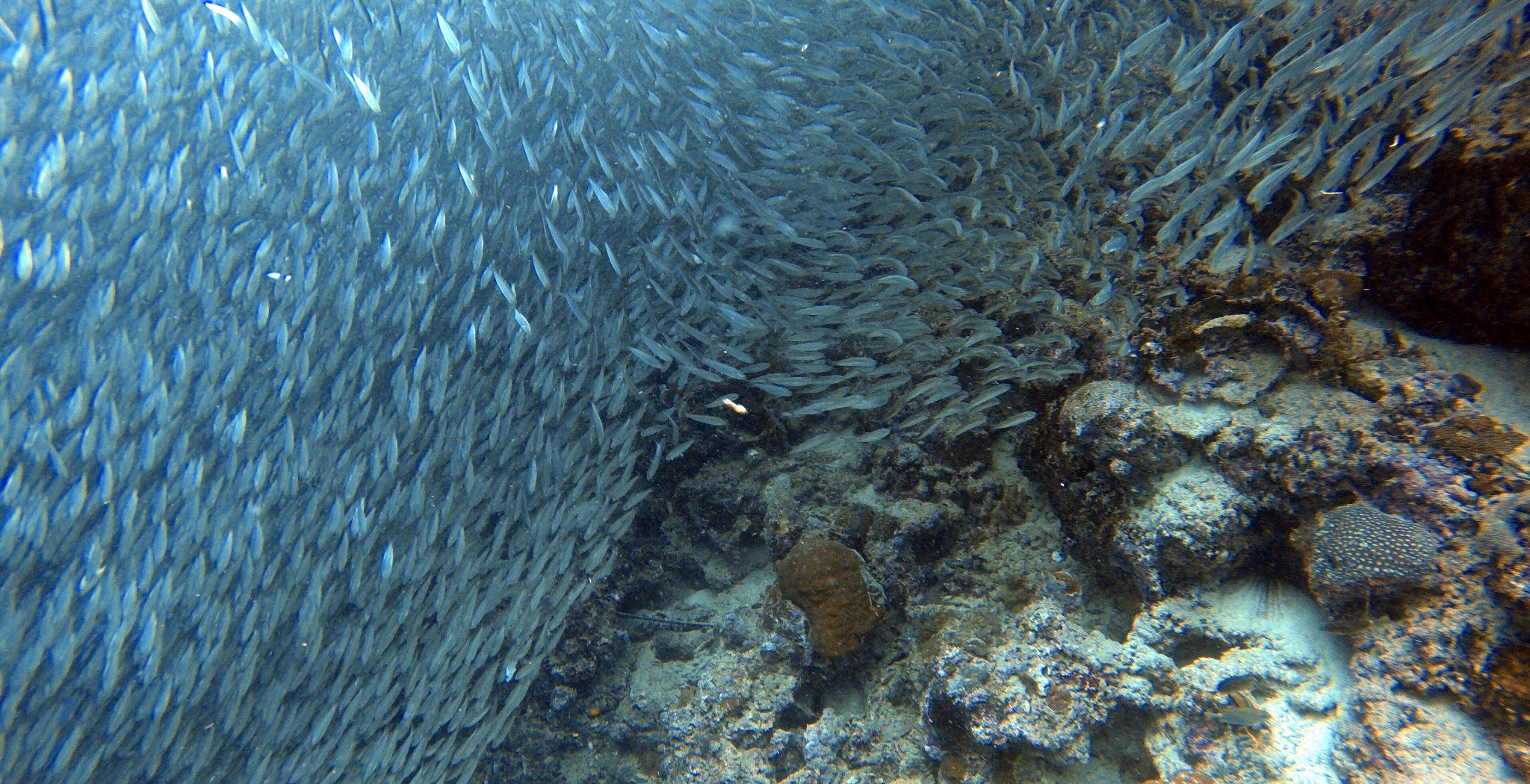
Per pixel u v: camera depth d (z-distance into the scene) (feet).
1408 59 10.32
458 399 17.40
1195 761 9.34
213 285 16.38
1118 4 17.62
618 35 20.53
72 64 16.49
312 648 15.05
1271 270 11.53
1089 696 10.59
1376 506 9.17
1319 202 11.66
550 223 16.08
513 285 18.29
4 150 15.35
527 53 19.19
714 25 19.74
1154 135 13.20
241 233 17.29
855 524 16.20
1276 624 9.75
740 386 18.67
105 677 13.46
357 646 15.23
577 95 18.66
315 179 17.53
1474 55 10.27
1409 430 9.46
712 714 15.07
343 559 15.26
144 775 13.53
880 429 17.43
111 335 15.28
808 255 18.08
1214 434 10.89
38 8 15.58
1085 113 16.67
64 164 15.43
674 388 18.66
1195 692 9.61
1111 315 13.47
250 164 17.65
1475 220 9.60
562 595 16.67
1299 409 10.48
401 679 15.64
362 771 14.64
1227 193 13.32
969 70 18.81
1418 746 7.45
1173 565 10.57
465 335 18.29
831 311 16.46
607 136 19.21
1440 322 10.37
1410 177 10.44
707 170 19.48
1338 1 13.06
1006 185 16.35
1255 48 15.05
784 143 18.33
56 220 15.55
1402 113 11.29
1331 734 8.45
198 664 14.14
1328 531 9.21
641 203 18.39
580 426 18.19
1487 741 7.20
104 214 16.20
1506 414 9.14
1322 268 11.11
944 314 16.87
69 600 13.48
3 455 13.80
